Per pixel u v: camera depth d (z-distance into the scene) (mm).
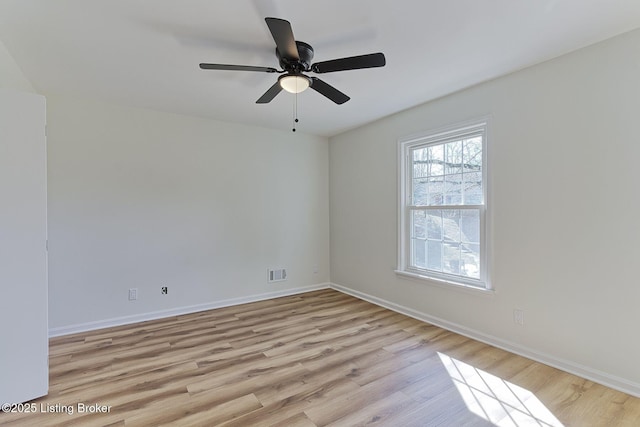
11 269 1891
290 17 1833
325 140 4773
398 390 2053
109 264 3219
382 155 3852
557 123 2305
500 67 2473
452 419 1772
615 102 2033
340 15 1813
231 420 1763
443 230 3205
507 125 2596
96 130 3156
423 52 2238
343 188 4520
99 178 3172
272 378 2201
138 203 3371
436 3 1713
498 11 1781
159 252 3488
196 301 3705
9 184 1887
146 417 1790
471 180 2945
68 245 3025
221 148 3887
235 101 3197
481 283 2834
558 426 1708
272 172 4289
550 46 2158
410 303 3512
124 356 2539
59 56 2275
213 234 3828
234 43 2129
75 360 2471
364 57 1860
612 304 2055
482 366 2352
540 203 2402
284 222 4398
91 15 1804
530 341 2469
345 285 4527
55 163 2973
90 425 1721
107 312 3205
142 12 1783
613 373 2047
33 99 1966
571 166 2234
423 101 3221
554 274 2328
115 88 2854
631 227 1976
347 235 4457
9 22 1856
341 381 2160
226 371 2297
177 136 3598
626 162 1992
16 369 1900
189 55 2283
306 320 3379
